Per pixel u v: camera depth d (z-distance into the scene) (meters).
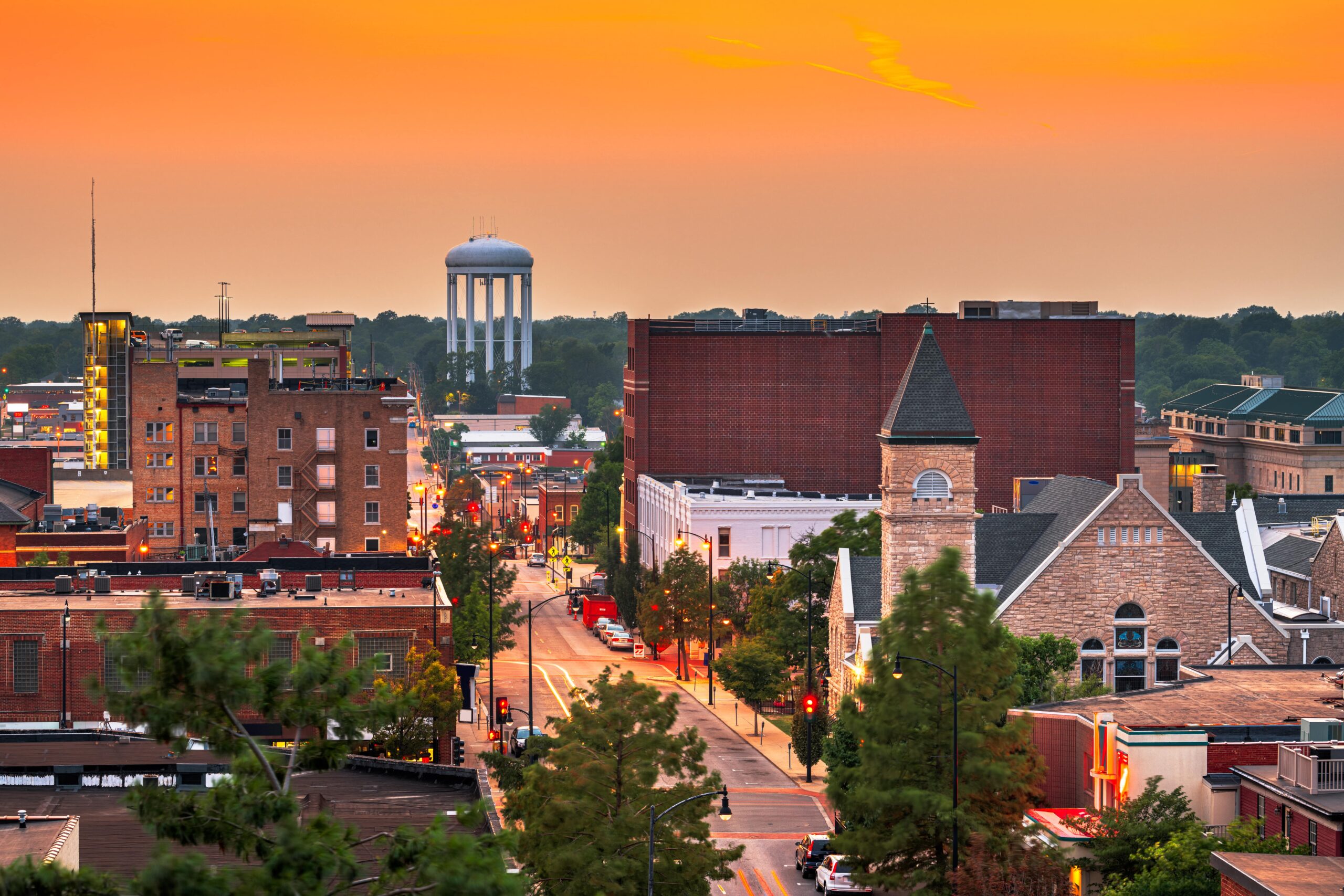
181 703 50.69
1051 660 132.88
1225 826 90.12
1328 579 149.88
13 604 126.19
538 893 82.44
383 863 49.22
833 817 123.50
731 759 150.38
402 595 138.00
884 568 147.38
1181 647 144.38
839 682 154.75
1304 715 100.31
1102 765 95.44
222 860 71.75
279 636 127.50
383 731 116.56
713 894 102.81
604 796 84.19
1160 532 143.75
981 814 87.00
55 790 85.19
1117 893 81.38
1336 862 71.06
